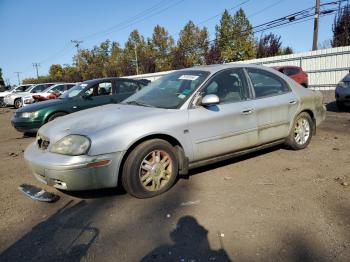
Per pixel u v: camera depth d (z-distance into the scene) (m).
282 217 3.18
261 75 4.93
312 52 19.45
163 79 4.98
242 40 40.69
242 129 4.46
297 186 3.94
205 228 3.05
